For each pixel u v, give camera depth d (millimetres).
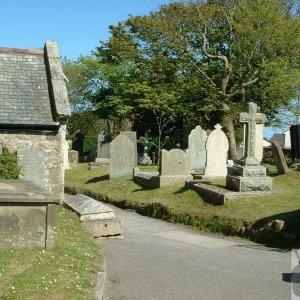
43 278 7562
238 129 39906
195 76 37375
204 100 36156
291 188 17734
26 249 9055
